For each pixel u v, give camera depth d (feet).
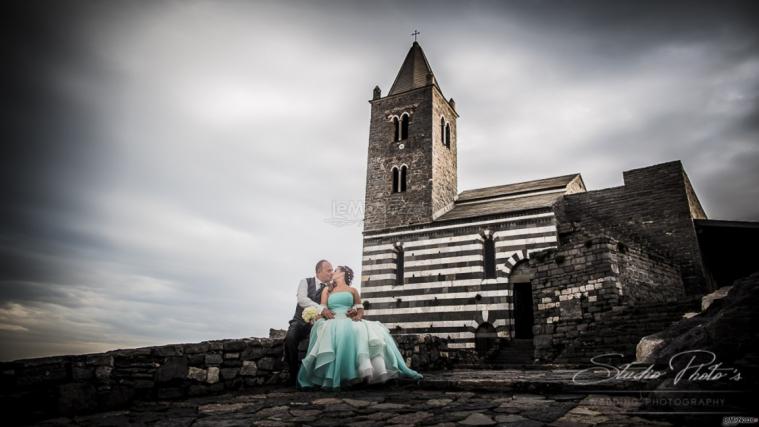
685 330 23.54
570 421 14.15
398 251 89.30
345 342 23.13
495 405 17.43
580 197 83.66
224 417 16.29
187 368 21.17
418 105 99.19
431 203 89.76
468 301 77.25
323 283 26.30
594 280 47.73
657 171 77.25
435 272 81.71
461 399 19.24
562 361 46.50
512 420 14.67
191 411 17.46
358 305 25.23
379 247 89.25
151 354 20.13
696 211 85.05
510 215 78.48
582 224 80.79
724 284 83.51
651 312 42.91
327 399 19.63
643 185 77.97
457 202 98.02
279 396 20.83
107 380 18.52
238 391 22.62
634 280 52.03
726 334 15.70
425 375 30.91
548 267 52.37
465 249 80.59
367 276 88.22
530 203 81.30
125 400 18.78
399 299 83.15
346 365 22.76
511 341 69.87
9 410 15.79
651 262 57.67
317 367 22.35
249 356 23.97
